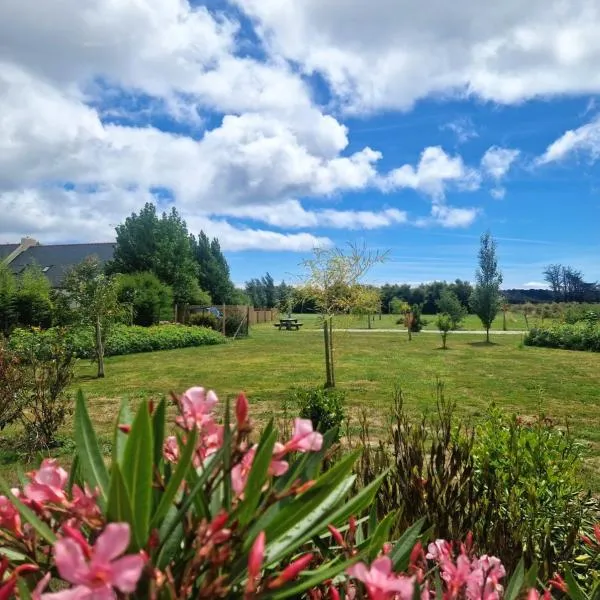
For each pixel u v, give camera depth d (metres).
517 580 1.45
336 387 12.75
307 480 1.33
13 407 7.48
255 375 15.30
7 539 1.14
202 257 52.28
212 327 32.75
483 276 28.89
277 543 1.20
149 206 41.03
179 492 1.23
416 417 9.23
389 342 28.69
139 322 29.55
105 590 0.76
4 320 23.64
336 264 12.99
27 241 54.91
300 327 46.75
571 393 12.18
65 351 7.69
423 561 1.42
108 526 0.78
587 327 25.12
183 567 1.05
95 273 15.85
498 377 14.80
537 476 3.39
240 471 1.21
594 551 2.78
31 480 1.29
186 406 1.21
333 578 1.30
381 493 2.75
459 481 2.75
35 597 0.91
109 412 10.11
